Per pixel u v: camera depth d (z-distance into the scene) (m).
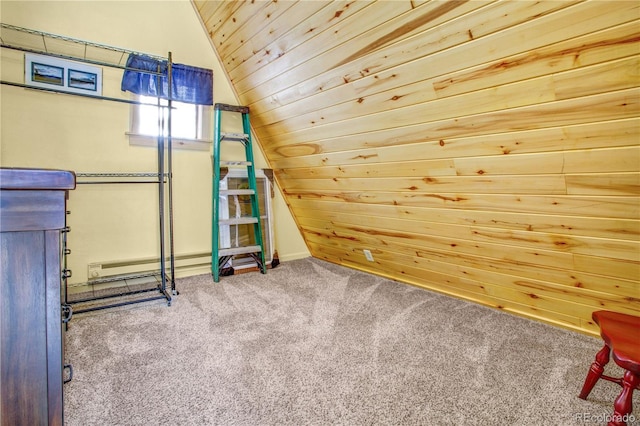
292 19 1.77
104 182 2.38
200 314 2.14
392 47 1.48
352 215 2.71
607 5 0.94
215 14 2.40
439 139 1.64
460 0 1.17
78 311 2.07
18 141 2.19
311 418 1.23
